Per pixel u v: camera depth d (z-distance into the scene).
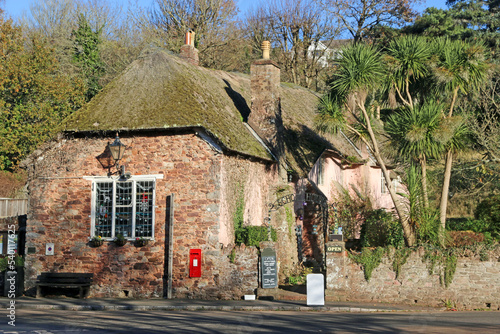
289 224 20.77
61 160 18.52
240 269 17.02
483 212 22.78
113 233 17.92
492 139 24.28
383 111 34.97
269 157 20.50
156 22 42.88
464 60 17.50
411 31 44.22
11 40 33.47
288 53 45.81
